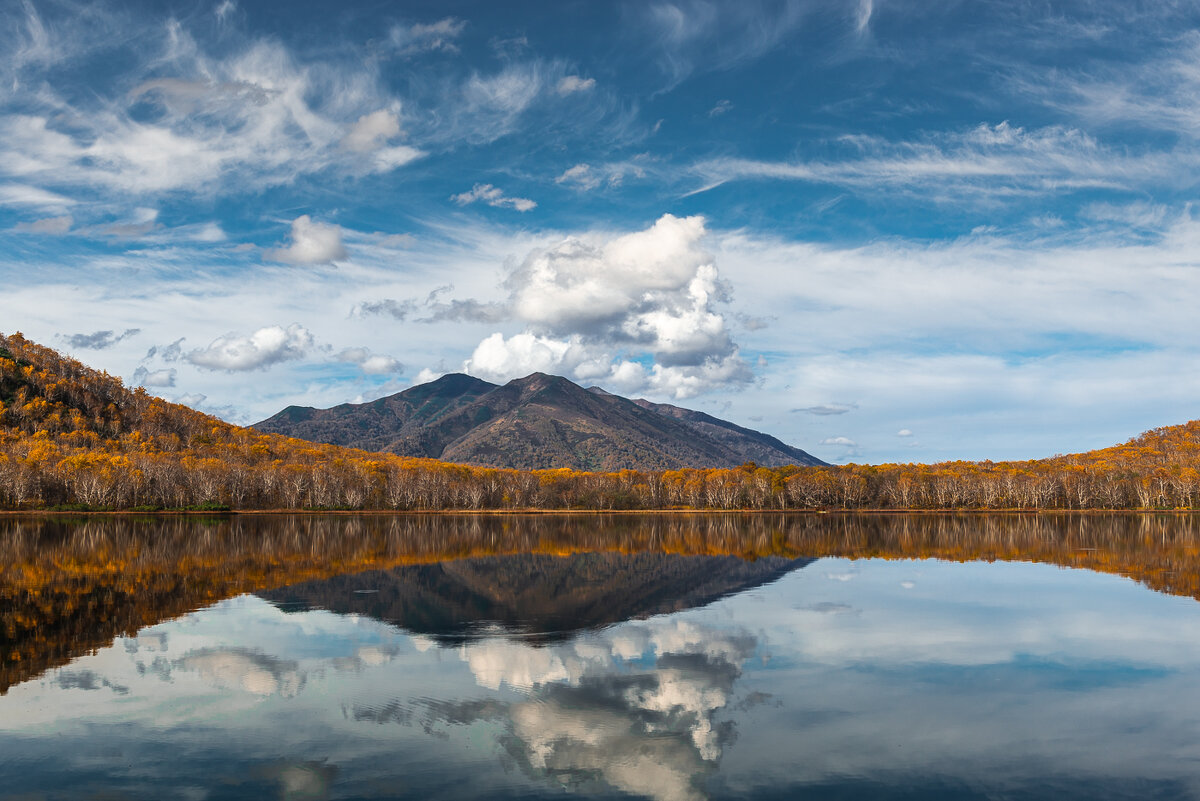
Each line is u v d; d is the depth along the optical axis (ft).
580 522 593.01
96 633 135.54
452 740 82.33
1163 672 112.16
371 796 68.08
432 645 127.44
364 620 149.89
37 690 99.71
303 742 81.20
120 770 73.51
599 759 77.25
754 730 86.33
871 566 253.85
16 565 238.07
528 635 136.36
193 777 71.97
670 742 82.33
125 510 630.74
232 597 178.40
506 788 70.03
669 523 575.79
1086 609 165.99
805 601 177.37
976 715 91.97
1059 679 108.17
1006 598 181.78
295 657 118.62
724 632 139.74
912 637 135.74
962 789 70.69
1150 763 77.15
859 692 101.19
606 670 111.75
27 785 69.97
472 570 238.27
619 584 207.00
